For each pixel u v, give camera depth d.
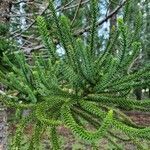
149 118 20.00
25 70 2.65
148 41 11.76
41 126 2.59
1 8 5.67
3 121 5.50
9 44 4.29
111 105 2.64
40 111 2.40
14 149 2.50
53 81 2.43
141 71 2.44
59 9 5.39
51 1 2.41
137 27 2.49
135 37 2.48
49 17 4.88
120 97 2.52
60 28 2.41
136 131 2.11
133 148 12.38
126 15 2.68
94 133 1.93
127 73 2.49
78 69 2.38
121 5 4.58
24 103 2.65
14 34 5.82
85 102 2.42
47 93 2.47
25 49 5.27
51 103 2.48
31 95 2.42
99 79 2.43
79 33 4.77
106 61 2.53
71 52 2.37
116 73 2.38
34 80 2.66
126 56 2.31
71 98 2.47
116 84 2.45
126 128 2.12
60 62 2.35
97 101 2.51
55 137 2.61
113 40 2.59
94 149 2.71
